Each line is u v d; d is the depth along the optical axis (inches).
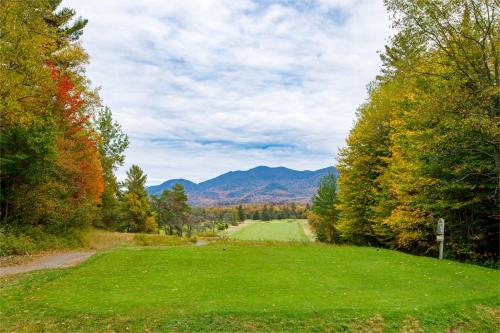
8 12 673.0
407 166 844.6
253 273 538.6
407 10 687.1
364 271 570.9
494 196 726.5
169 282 468.8
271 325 331.9
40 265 628.7
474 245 791.7
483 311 383.6
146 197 2322.8
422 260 685.3
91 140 1194.6
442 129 758.5
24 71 718.5
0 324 323.0
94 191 1295.5
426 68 749.3
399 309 367.2
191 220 2923.2
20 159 828.0
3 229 767.1
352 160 1262.3
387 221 948.6
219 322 332.8
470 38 666.2
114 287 439.2
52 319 334.0
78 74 1094.4
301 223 4694.9
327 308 362.9
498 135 629.6
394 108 1103.0
